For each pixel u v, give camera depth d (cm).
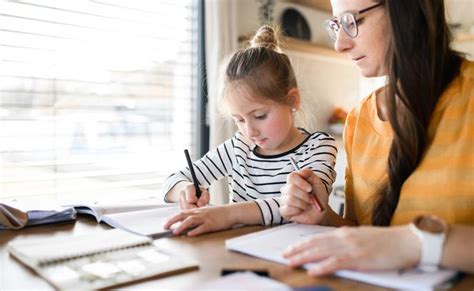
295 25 277
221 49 226
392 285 47
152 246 62
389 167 81
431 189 76
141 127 226
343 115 300
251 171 118
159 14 229
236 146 123
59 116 198
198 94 241
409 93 77
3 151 184
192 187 97
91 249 59
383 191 82
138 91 224
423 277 48
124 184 220
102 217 83
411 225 53
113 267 53
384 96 89
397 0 75
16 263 56
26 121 189
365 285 48
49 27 194
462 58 83
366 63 84
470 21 230
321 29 297
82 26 204
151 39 227
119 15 215
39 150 194
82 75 204
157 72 230
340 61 312
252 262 56
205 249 63
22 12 187
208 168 121
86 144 207
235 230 76
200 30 239
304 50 271
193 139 245
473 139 75
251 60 110
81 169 206
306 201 77
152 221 80
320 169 100
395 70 77
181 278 50
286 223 81
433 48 76
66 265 53
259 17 260
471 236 50
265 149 117
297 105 116
